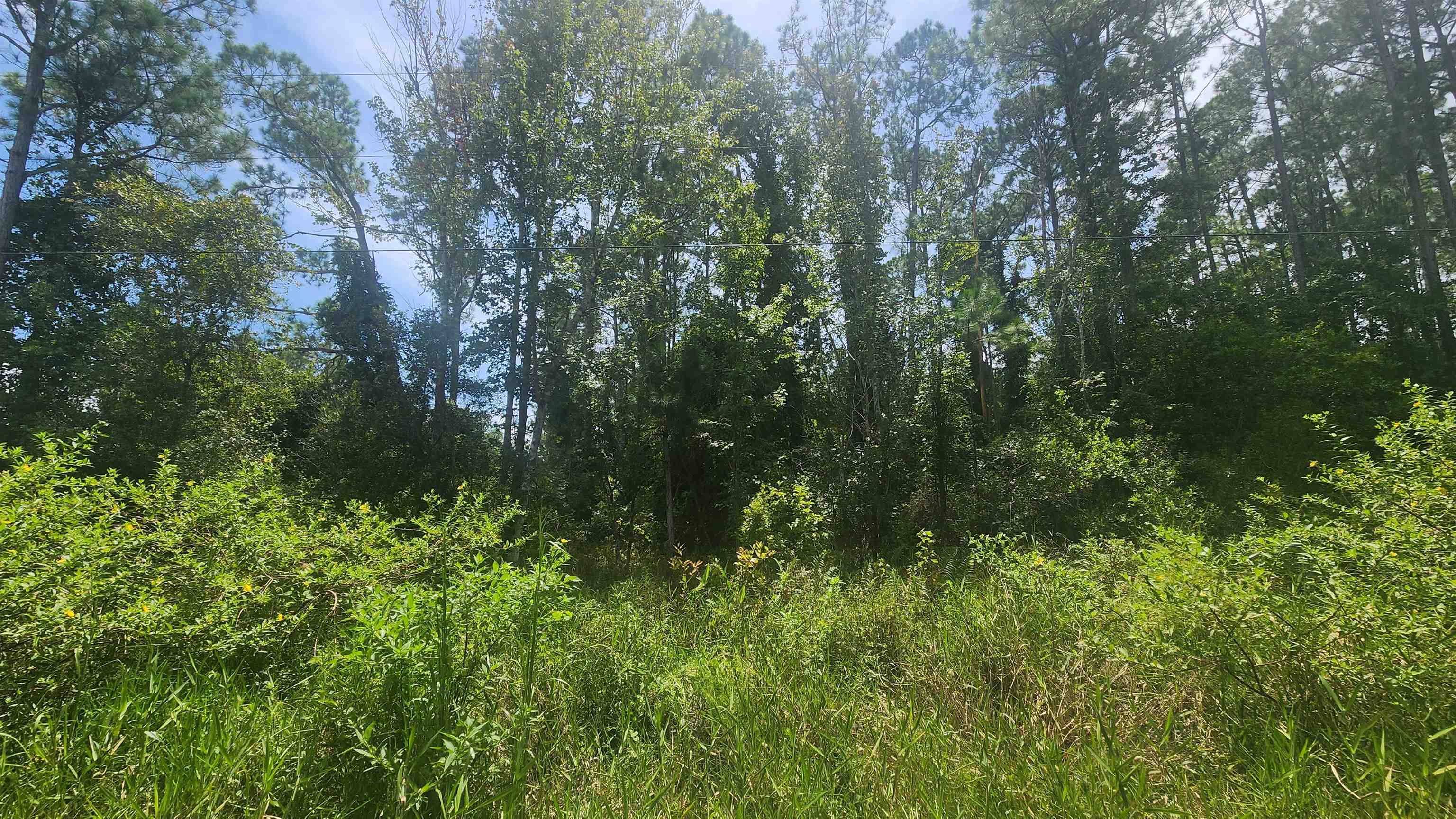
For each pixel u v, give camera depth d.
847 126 17.73
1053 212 20.62
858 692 4.35
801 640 4.96
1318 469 9.45
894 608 5.68
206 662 3.71
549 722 3.57
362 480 12.88
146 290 15.46
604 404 14.62
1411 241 18.62
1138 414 14.12
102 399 14.01
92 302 18.08
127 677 3.12
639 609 6.41
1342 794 2.56
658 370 14.20
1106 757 2.92
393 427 13.93
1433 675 2.84
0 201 17.23
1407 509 3.78
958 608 5.59
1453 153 17.86
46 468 3.79
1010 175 23.03
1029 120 21.12
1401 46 19.12
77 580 3.40
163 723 2.88
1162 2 19.70
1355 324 19.45
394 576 5.21
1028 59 21.03
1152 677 3.54
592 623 4.91
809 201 18.75
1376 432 11.14
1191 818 2.53
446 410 14.80
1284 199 20.28
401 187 15.28
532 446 14.17
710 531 13.58
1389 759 2.63
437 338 15.48
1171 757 2.95
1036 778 2.88
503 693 3.51
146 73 19.27
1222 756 2.99
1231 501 9.70
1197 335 15.42
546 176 14.22
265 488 6.20
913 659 4.66
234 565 4.42
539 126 14.15
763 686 4.17
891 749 3.32
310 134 19.70
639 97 14.25
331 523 6.98
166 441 12.84
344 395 15.17
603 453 14.70
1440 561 3.22
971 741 3.44
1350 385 12.40
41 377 15.53
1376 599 3.23
